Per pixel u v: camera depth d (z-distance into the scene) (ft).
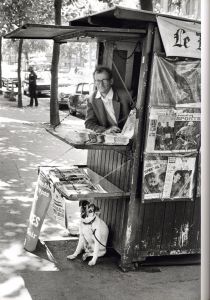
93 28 14.03
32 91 71.92
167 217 16.42
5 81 99.09
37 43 120.57
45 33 16.20
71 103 59.88
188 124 15.66
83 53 138.92
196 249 17.07
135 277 15.76
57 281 15.07
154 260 17.07
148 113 15.07
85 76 87.56
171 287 15.12
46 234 19.33
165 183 15.83
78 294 14.32
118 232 16.53
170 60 14.99
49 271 15.76
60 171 18.04
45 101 82.23
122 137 15.51
